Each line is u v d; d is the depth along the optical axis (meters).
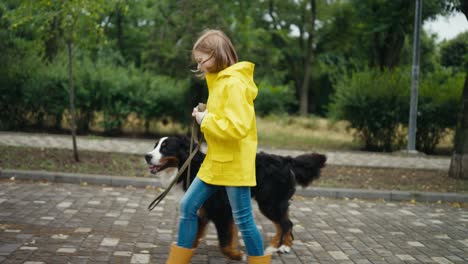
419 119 13.81
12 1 9.41
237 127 2.88
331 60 36.97
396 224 5.78
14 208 5.51
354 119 13.98
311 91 40.44
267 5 31.58
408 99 13.63
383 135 13.95
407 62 27.08
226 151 3.09
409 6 19.05
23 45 13.99
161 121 14.61
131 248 4.35
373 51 25.83
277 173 4.44
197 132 3.56
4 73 13.62
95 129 14.60
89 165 8.25
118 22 24.97
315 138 15.77
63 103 13.85
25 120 14.13
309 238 5.04
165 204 6.27
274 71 31.17
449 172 9.00
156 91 14.14
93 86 13.78
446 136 14.42
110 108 13.88
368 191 7.41
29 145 10.38
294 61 35.44
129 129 14.88
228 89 2.96
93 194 6.60
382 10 20.14
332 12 29.22
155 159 4.14
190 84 14.10
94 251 4.18
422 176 8.95
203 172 3.22
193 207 3.26
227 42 3.18
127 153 9.79
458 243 5.00
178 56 14.14
